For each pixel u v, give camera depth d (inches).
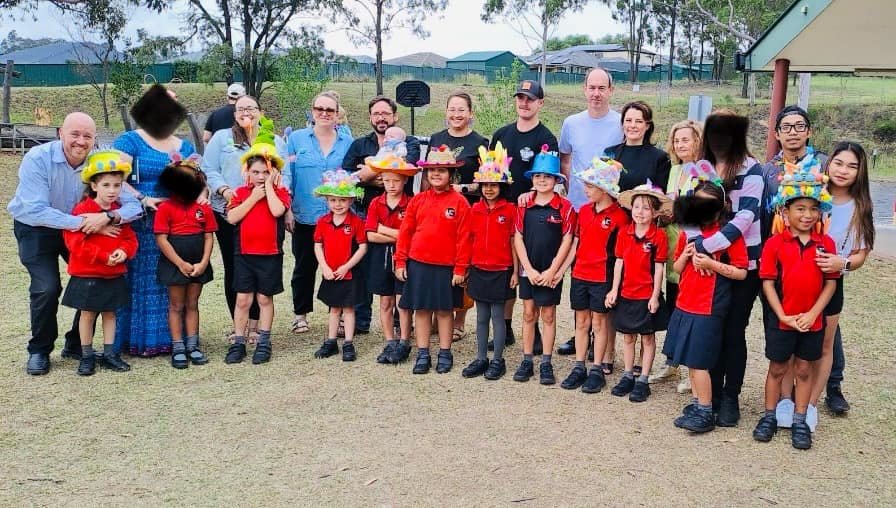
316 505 135.8
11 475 146.7
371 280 220.1
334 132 239.9
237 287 216.4
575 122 221.1
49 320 202.8
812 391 172.1
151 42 1185.4
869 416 179.9
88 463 152.1
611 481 145.5
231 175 226.7
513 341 239.1
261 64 1197.7
